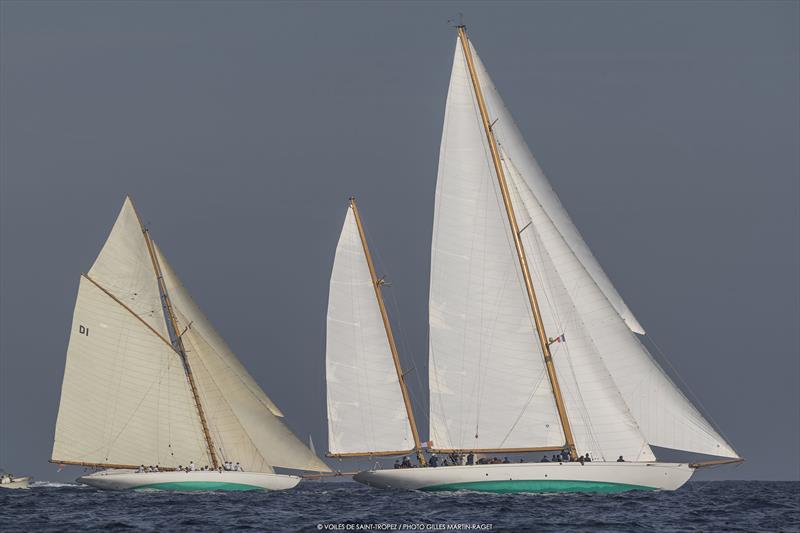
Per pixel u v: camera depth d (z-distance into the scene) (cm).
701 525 19775
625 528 19012
